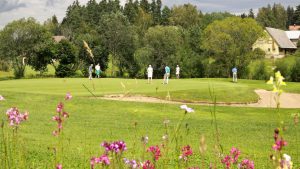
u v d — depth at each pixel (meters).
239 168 4.61
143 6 163.50
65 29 124.50
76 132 15.44
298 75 66.19
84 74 76.81
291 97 37.94
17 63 74.81
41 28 75.00
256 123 21.05
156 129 17.16
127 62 78.75
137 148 11.36
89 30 100.62
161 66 76.50
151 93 31.34
